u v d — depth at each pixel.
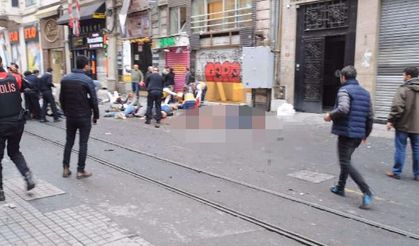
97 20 27.72
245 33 17.62
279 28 16.22
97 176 7.46
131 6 24.50
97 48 27.92
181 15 21.41
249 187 6.83
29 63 36.84
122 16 24.38
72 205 5.94
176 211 5.75
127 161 8.59
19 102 6.23
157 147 9.98
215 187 6.84
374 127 12.55
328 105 15.60
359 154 9.20
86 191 6.60
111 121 14.62
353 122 6.04
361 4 13.43
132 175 7.53
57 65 33.06
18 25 37.56
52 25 32.69
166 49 21.98
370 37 13.24
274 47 16.34
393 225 5.28
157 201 6.15
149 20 23.39
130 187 6.82
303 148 9.83
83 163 7.31
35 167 8.08
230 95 18.72
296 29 15.65
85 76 7.25
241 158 8.85
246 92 17.66
